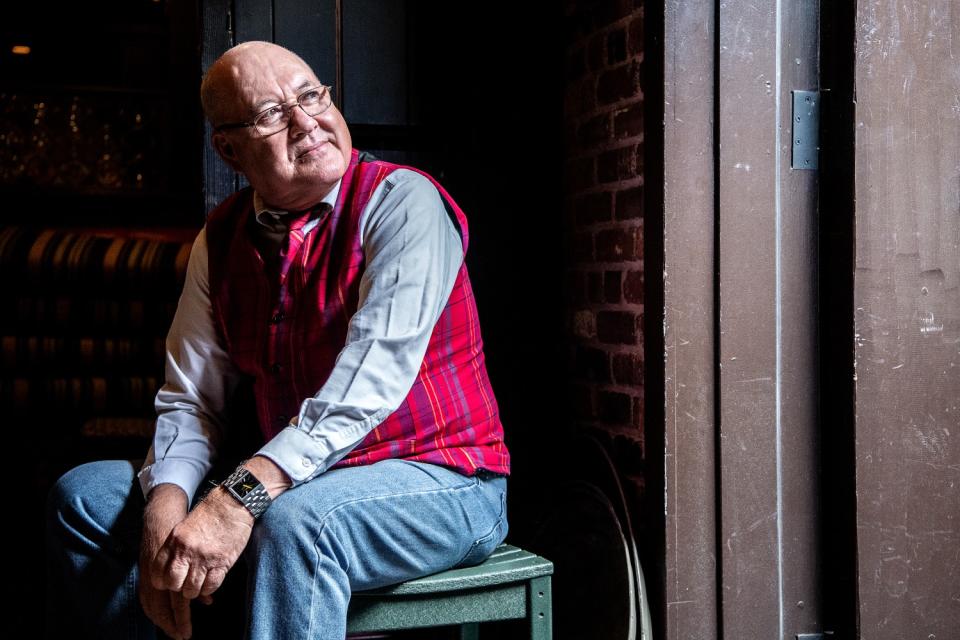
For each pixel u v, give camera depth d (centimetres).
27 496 395
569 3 257
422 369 187
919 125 201
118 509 181
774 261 202
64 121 456
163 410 198
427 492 174
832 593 205
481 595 181
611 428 238
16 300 404
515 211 260
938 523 203
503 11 258
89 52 478
